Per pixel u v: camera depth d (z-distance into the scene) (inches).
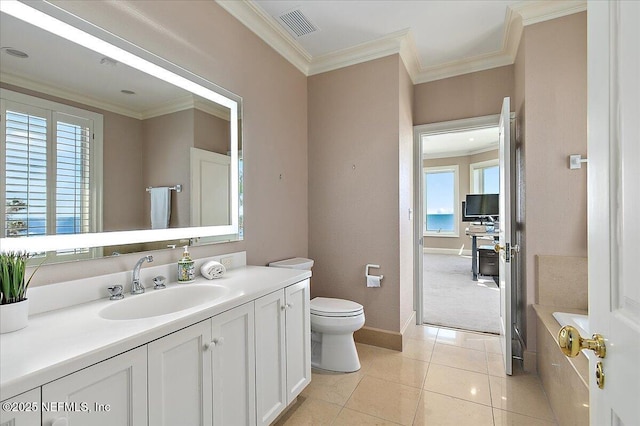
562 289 84.2
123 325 38.8
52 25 46.6
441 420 67.5
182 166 67.2
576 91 83.2
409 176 117.1
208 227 73.1
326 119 114.4
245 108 85.9
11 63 42.6
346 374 87.0
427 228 336.2
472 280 205.9
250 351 54.6
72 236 48.5
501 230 100.5
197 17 71.4
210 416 46.3
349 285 109.9
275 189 98.7
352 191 109.7
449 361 94.0
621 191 22.4
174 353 41.2
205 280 64.7
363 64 107.7
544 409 71.1
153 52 61.4
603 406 25.4
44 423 28.1
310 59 113.4
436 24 94.9
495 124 114.1
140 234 58.4
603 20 25.3
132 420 35.7
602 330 25.4
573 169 83.4
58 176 47.3
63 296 46.1
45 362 29.2
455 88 121.0
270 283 61.8
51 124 46.6
